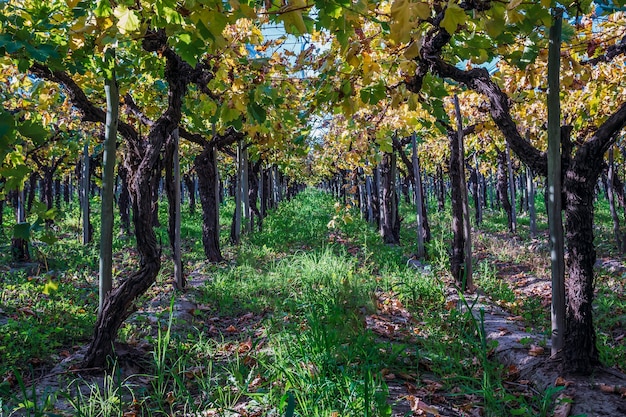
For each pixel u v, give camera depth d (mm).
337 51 4504
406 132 8969
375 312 6293
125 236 15898
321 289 7598
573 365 4129
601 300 7590
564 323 4523
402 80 5512
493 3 2801
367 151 8938
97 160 16641
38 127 2143
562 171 4520
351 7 2775
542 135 11258
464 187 8289
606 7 3826
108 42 3471
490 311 6785
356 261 10234
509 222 18422
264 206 22859
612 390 3766
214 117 5922
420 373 4492
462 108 9055
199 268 11000
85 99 5648
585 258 4145
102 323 4668
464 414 3561
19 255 11039
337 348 4191
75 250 12805
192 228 17922
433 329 5766
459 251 8633
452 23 2406
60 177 22828
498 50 4332
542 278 9867
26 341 5457
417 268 9797
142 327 6086
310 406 3324
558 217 4523
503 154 18812
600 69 7207
